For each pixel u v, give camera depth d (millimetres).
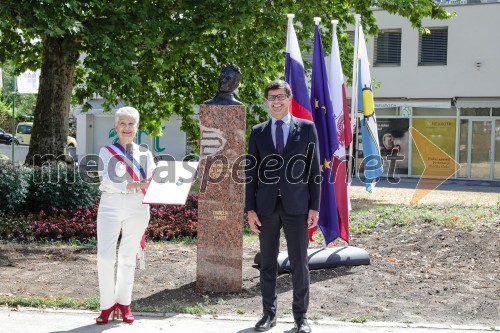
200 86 16344
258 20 13969
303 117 7707
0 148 30359
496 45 28203
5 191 11867
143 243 6133
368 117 8805
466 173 28984
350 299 6602
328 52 15648
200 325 5625
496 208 12641
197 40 13336
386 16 29469
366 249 9281
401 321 5871
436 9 16844
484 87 28453
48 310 5973
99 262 5555
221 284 6742
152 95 16438
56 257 8711
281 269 7520
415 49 29219
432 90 29141
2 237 10422
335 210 7945
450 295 6805
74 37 12602
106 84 12500
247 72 14508
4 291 6680
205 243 6734
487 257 8461
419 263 8297
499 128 28422
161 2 13453
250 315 5996
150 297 6574
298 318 5473
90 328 5449
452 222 10430
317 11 14867
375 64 29938
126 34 12742
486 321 5922
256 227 5590
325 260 7852
